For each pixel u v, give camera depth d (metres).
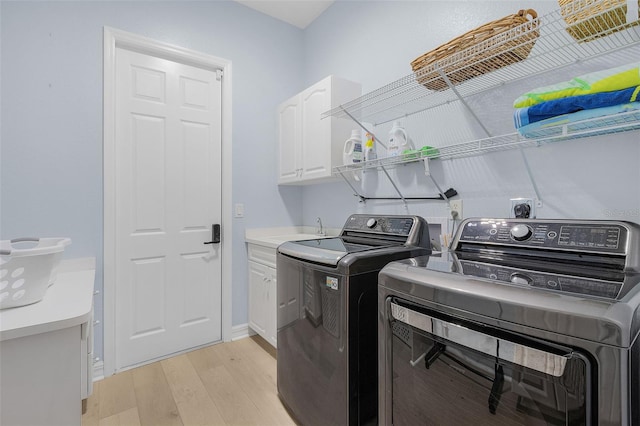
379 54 2.13
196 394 1.78
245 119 2.61
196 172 2.38
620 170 1.13
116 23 2.02
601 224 0.99
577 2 0.96
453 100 1.67
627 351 0.57
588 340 0.60
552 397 0.65
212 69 2.45
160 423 1.54
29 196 1.75
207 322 2.42
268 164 2.74
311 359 1.40
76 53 1.89
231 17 2.53
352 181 2.33
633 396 0.59
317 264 1.36
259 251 2.40
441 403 0.86
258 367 2.08
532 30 1.03
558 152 1.29
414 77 1.47
